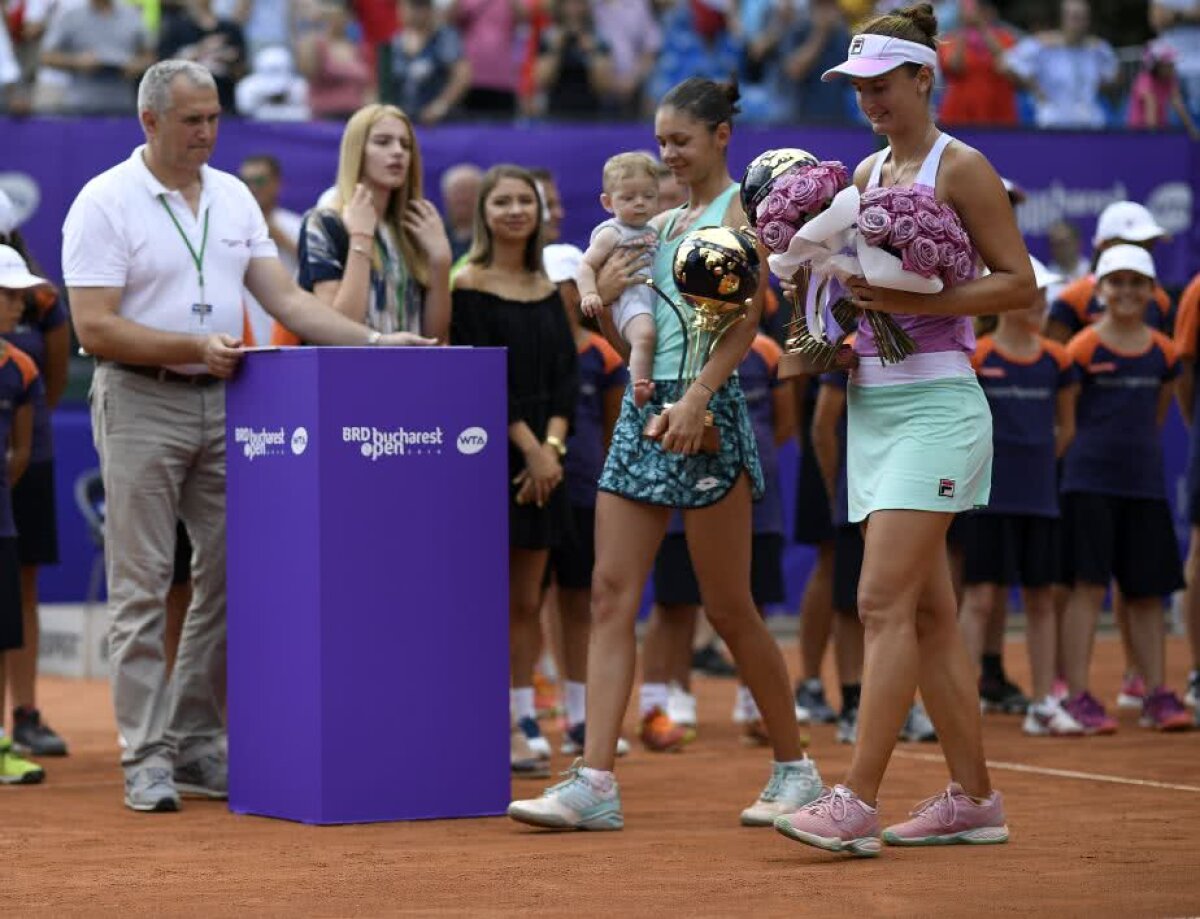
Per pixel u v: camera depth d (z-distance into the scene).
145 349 24.33
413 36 51.22
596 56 52.78
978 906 17.48
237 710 24.39
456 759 23.52
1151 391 33.66
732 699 39.69
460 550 23.47
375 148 26.61
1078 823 22.75
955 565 33.66
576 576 30.91
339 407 22.78
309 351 22.75
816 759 29.66
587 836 22.05
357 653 23.00
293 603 23.25
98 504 44.06
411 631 23.23
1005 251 20.06
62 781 28.09
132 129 44.31
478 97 51.28
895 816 23.58
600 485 22.66
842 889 18.44
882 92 20.28
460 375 23.39
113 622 25.12
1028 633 33.25
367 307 26.59
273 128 44.75
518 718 29.47
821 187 19.94
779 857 20.42
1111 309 33.72
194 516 25.86
